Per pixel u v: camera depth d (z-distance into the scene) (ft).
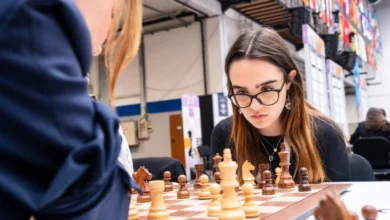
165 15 28.32
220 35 25.96
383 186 4.53
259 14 27.43
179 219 3.20
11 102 1.24
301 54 34.50
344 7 28.43
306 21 23.00
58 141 1.29
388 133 18.12
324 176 5.42
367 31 37.01
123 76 31.27
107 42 2.73
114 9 2.45
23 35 1.23
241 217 2.92
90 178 1.39
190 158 19.21
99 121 1.49
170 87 28.96
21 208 1.26
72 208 1.35
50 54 1.28
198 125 20.03
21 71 1.23
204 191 4.47
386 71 44.88
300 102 5.37
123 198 1.65
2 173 1.24
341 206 1.71
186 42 27.94
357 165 6.43
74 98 1.34
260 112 4.76
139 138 30.53
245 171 5.08
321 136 5.58
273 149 5.74
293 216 2.89
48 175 1.34
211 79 26.61
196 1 23.66
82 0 1.83
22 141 1.26
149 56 29.81
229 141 6.26
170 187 5.36
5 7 1.23
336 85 22.88
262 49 4.69
